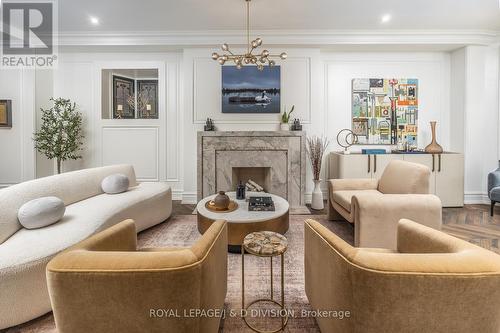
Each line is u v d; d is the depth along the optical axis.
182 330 0.89
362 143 4.26
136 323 0.88
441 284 0.86
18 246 1.60
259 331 1.43
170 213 3.30
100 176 2.89
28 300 1.48
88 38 3.84
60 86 4.28
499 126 3.93
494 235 2.77
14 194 1.89
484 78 3.90
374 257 0.92
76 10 3.19
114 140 4.36
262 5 3.06
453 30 3.73
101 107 4.30
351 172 3.77
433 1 2.98
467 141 3.94
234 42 3.82
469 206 3.85
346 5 3.06
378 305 0.88
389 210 2.17
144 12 3.23
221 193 2.48
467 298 0.87
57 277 0.87
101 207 2.34
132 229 1.47
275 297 1.74
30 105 4.11
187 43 3.85
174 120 4.33
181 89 4.29
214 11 3.21
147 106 4.62
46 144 3.94
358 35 3.79
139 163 4.39
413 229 1.37
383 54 4.20
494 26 3.64
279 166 3.87
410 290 0.86
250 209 2.42
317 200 3.80
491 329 0.89
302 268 2.10
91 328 0.90
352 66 4.22
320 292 1.26
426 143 4.26
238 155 3.86
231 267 2.12
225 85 4.04
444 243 1.16
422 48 4.02
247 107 4.06
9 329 1.46
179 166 4.37
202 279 0.94
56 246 1.64
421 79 4.22
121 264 0.87
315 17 3.37
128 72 4.57
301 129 3.93
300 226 3.04
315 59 4.02
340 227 2.98
